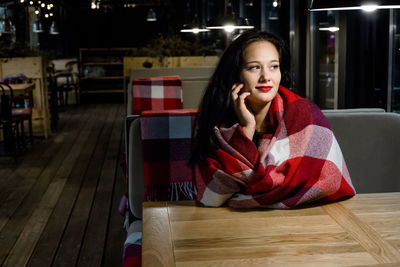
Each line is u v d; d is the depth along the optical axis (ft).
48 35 43.68
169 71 18.03
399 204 4.85
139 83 13.57
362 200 5.03
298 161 4.99
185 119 6.85
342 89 11.92
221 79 5.24
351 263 3.54
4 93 19.25
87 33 44.29
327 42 14.40
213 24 14.20
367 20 11.25
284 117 5.28
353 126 6.88
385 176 6.92
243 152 5.05
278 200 4.88
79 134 25.58
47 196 14.40
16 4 34.14
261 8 20.56
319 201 4.99
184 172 6.75
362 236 4.04
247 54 5.08
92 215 12.62
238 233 4.16
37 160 19.36
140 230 6.54
